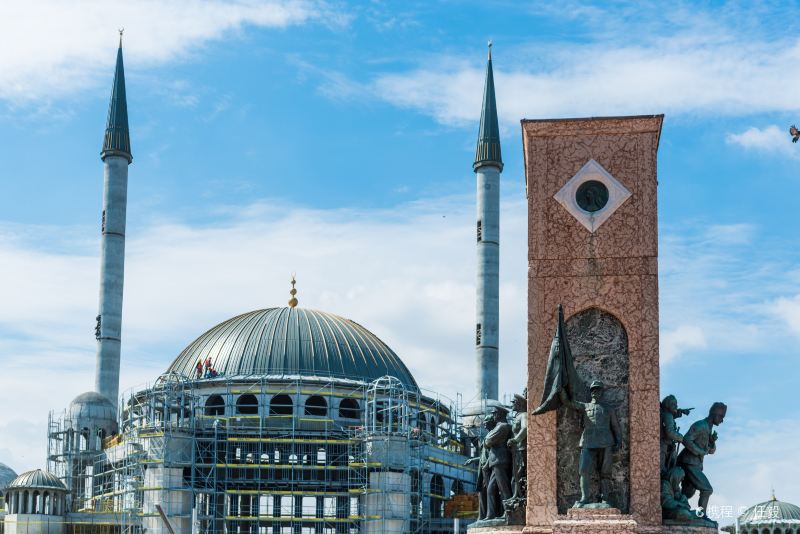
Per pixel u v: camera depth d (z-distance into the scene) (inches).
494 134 6830.7
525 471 1471.5
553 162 1472.7
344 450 5142.7
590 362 1429.6
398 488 4904.0
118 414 6003.9
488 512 1517.0
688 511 1385.3
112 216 6210.6
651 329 1421.0
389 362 5733.3
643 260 1438.2
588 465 1362.0
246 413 5191.9
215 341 5634.8
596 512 1330.0
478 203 6737.2
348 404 5339.6
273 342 5536.4
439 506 5457.7
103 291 6117.1
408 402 5113.2
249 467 4968.0
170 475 4820.4
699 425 1448.1
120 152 6289.4
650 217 1444.4
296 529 5231.3
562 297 1443.2
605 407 1385.3
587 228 1453.0
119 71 6501.0
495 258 6638.8
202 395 5226.4
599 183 1462.8
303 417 5147.6
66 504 5246.1
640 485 1381.6
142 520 4805.6
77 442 5634.8
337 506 5132.9
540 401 1422.2
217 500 5137.8
